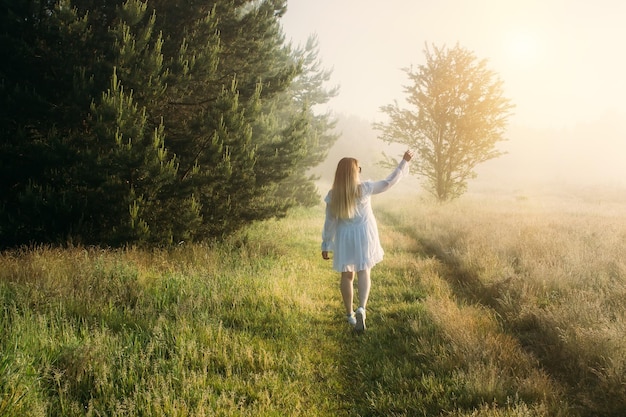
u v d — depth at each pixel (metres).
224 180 6.97
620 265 5.93
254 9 8.19
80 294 4.34
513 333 4.13
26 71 6.27
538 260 6.66
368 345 3.90
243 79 8.49
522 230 9.40
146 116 6.47
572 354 3.38
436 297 5.33
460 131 18.55
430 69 18.59
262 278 5.71
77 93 5.91
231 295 4.91
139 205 6.15
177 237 6.89
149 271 5.56
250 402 2.83
